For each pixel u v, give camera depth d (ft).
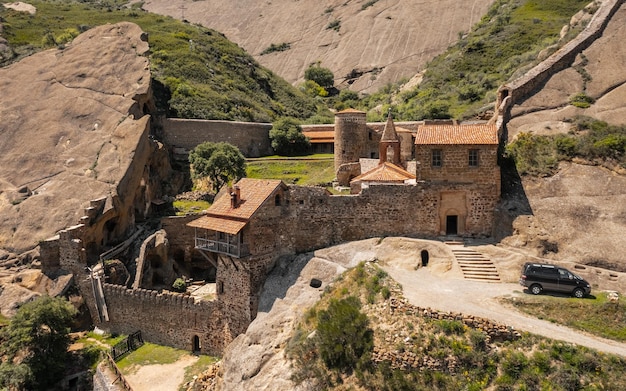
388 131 177.06
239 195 124.36
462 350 81.61
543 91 158.30
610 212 113.29
